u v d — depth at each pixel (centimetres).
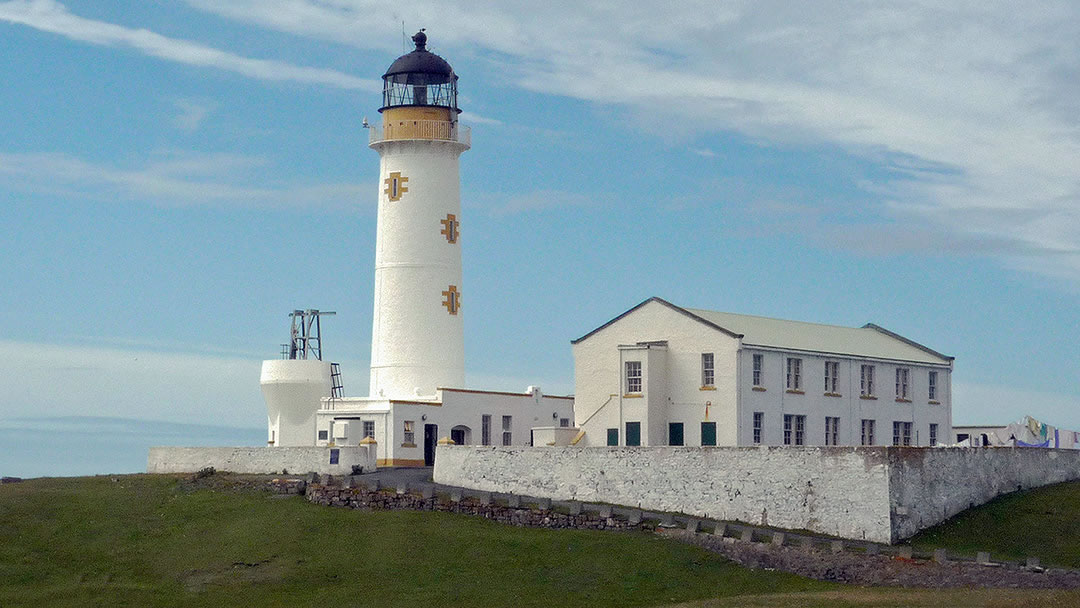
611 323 8638
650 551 6444
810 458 6719
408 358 9275
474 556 6450
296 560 6462
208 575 6338
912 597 5641
